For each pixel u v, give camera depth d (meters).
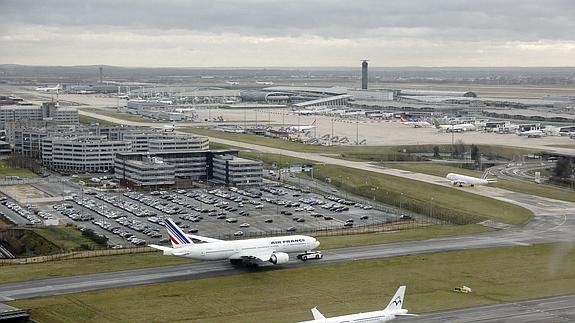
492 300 132.38
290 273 149.12
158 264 156.00
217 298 133.00
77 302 129.25
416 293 136.88
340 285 141.75
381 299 133.00
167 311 125.44
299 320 120.69
